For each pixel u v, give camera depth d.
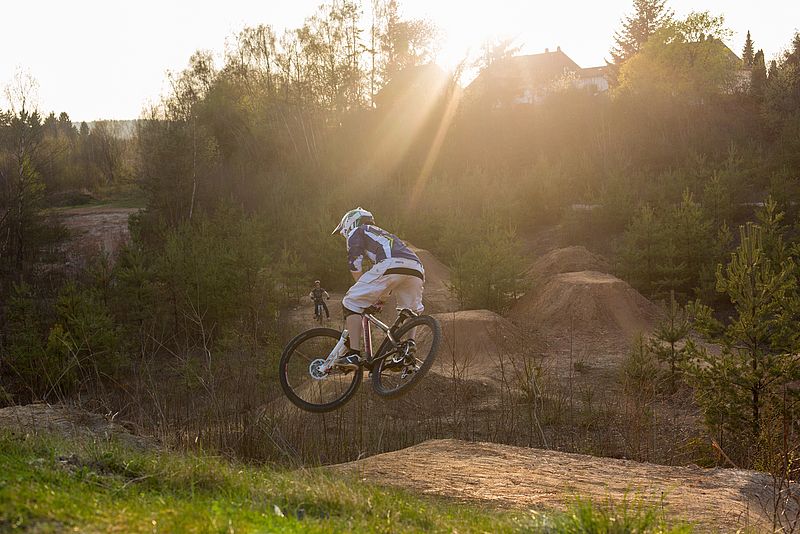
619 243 31.50
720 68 54.69
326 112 50.72
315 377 6.83
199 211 36.41
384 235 6.78
